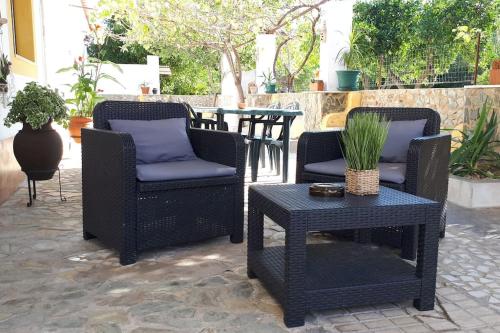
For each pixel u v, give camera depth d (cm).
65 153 731
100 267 262
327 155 340
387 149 331
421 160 278
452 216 379
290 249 194
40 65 750
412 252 274
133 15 809
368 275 216
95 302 217
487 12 882
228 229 304
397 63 810
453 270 262
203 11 920
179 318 202
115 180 266
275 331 193
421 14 976
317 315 209
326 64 876
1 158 422
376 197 221
